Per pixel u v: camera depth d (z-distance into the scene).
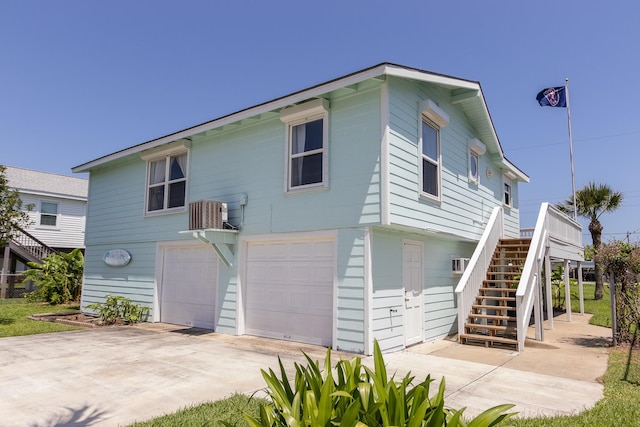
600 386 5.65
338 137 8.04
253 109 8.83
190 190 10.80
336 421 2.07
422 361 7.06
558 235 11.93
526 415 4.43
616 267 8.84
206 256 10.56
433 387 5.49
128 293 12.24
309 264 8.48
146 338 8.98
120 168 13.09
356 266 7.55
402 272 8.46
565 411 4.58
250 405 4.52
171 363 6.66
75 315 13.17
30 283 19.86
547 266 11.02
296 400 2.34
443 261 10.33
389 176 7.34
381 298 7.68
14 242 19.14
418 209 8.24
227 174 9.97
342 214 7.82
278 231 8.77
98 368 6.33
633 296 8.85
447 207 9.59
